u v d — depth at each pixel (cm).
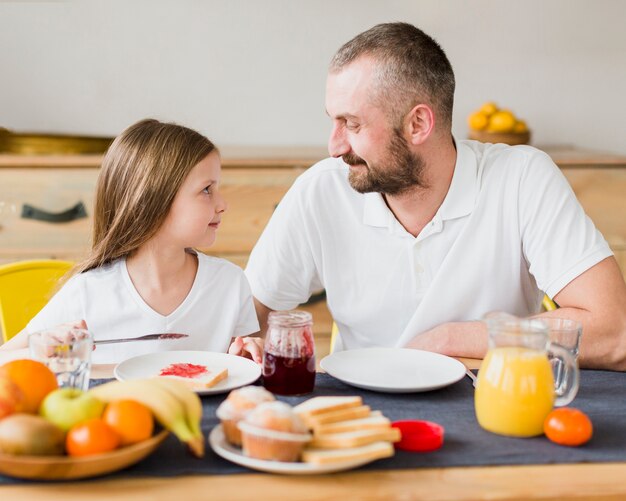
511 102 318
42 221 264
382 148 150
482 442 102
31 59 300
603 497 90
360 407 99
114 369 126
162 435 92
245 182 270
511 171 160
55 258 267
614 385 126
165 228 151
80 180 264
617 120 322
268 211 271
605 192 277
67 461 85
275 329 116
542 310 247
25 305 175
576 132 322
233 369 126
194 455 96
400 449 99
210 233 155
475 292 162
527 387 103
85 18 300
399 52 147
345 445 92
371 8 309
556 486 91
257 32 308
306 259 170
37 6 297
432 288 162
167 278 155
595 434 105
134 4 301
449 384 120
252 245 272
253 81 311
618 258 280
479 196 159
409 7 309
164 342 153
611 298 145
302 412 96
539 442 102
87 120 306
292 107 313
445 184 159
